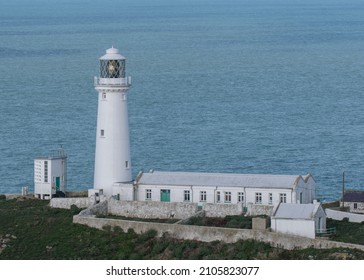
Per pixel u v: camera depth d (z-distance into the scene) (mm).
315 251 189375
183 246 195500
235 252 190625
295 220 196500
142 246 198625
